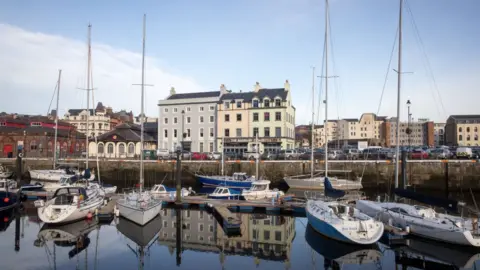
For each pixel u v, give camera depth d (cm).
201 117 6241
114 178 4769
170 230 2102
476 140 10825
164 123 6444
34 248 1722
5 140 6041
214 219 2408
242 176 3825
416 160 3769
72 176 3456
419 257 1608
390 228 1812
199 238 1930
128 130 6197
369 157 4491
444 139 12694
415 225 1783
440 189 3666
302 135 13200
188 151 5816
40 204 2416
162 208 2775
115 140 5788
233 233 2034
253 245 1798
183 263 1516
